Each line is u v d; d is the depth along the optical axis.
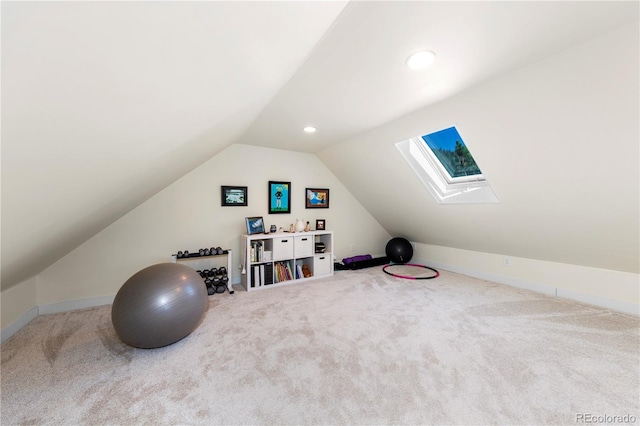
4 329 2.06
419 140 2.98
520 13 1.19
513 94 1.81
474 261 3.94
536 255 3.17
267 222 3.83
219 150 3.11
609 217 2.17
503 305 2.76
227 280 3.27
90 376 1.62
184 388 1.51
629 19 1.20
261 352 1.88
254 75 1.18
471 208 3.11
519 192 2.48
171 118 1.10
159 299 1.83
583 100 1.60
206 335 2.12
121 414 1.33
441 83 1.85
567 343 1.99
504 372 1.65
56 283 2.59
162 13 0.52
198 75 0.88
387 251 4.70
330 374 1.63
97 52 0.52
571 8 1.16
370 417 1.31
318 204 4.30
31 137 0.63
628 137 1.62
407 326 2.29
